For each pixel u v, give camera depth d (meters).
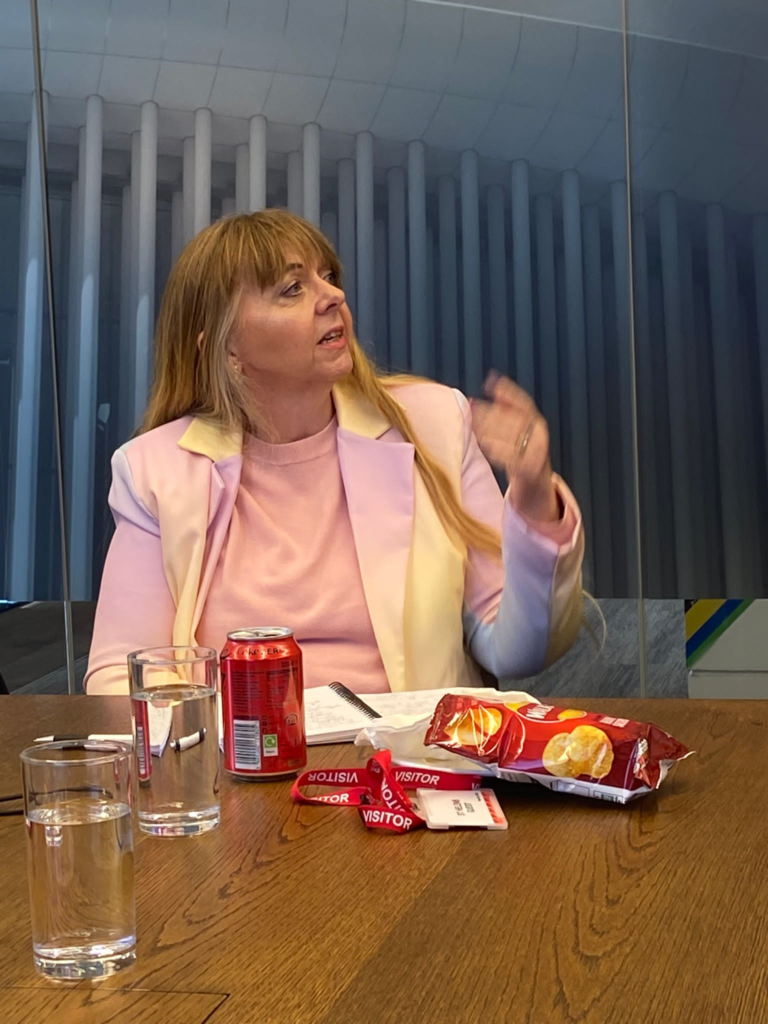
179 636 1.54
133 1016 0.52
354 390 1.67
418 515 1.60
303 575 1.57
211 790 0.82
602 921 0.61
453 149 3.27
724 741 1.04
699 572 3.27
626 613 3.26
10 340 3.18
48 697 1.38
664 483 3.28
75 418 3.18
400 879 0.69
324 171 3.25
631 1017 0.49
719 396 3.28
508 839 0.77
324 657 1.56
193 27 3.20
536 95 3.26
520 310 3.28
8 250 3.18
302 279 1.58
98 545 3.18
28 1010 0.53
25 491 3.17
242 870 0.72
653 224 3.27
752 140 3.26
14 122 3.18
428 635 1.56
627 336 3.28
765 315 3.28
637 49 3.25
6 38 3.16
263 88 3.23
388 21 3.24
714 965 0.54
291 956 0.58
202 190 3.22
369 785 0.86
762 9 3.23
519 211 3.27
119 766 0.58
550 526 1.33
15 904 0.68
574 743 0.85
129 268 3.20
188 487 1.58
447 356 3.27
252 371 1.61
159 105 3.20
